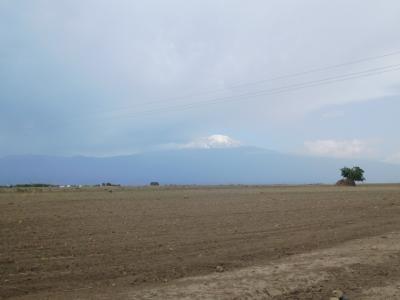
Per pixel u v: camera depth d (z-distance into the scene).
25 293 11.34
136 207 36.59
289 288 12.04
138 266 14.34
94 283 12.30
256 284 12.19
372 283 12.80
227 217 28.78
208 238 20.05
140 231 22.27
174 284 12.12
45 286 11.97
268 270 13.76
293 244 18.48
